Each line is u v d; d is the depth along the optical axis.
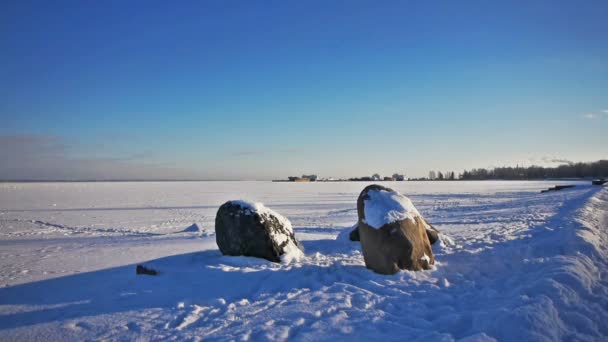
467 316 4.27
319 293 5.37
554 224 12.37
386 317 4.40
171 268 7.06
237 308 4.95
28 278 8.03
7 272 8.70
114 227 18.47
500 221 15.57
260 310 4.82
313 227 17.12
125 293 5.95
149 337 4.17
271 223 8.34
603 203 21.83
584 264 5.89
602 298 4.52
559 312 4.04
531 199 29.67
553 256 6.90
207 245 12.26
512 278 5.73
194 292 5.77
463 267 6.80
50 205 32.06
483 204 27.12
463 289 5.50
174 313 4.89
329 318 4.38
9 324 4.93
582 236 8.08
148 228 18.09
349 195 46.03
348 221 20.11
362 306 4.83
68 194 50.59
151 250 11.51
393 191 7.31
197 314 4.80
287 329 4.13
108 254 10.99
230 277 6.42
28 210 27.50
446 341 3.55
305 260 8.26
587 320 3.90
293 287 5.82
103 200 38.66
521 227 12.70
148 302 5.42
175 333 4.23
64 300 6.01
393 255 6.46
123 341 4.11
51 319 5.03
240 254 8.02
